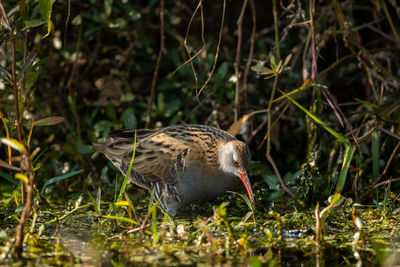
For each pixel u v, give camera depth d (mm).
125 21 12188
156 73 11859
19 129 8539
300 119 12492
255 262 7367
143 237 8453
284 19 12844
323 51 12938
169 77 12289
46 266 7203
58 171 11891
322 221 8570
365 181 11086
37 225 9133
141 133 11031
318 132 10195
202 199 10703
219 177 10133
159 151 10320
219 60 13336
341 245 8156
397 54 12586
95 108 13148
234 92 11812
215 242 7926
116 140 10883
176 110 12609
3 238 7848
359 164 10547
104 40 13484
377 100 11289
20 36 8492
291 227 8984
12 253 7648
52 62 12734
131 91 12938
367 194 10094
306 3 12359
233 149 9938
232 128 10359
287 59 9586
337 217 9312
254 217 9219
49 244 8156
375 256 7676
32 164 8820
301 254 7789
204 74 12438
